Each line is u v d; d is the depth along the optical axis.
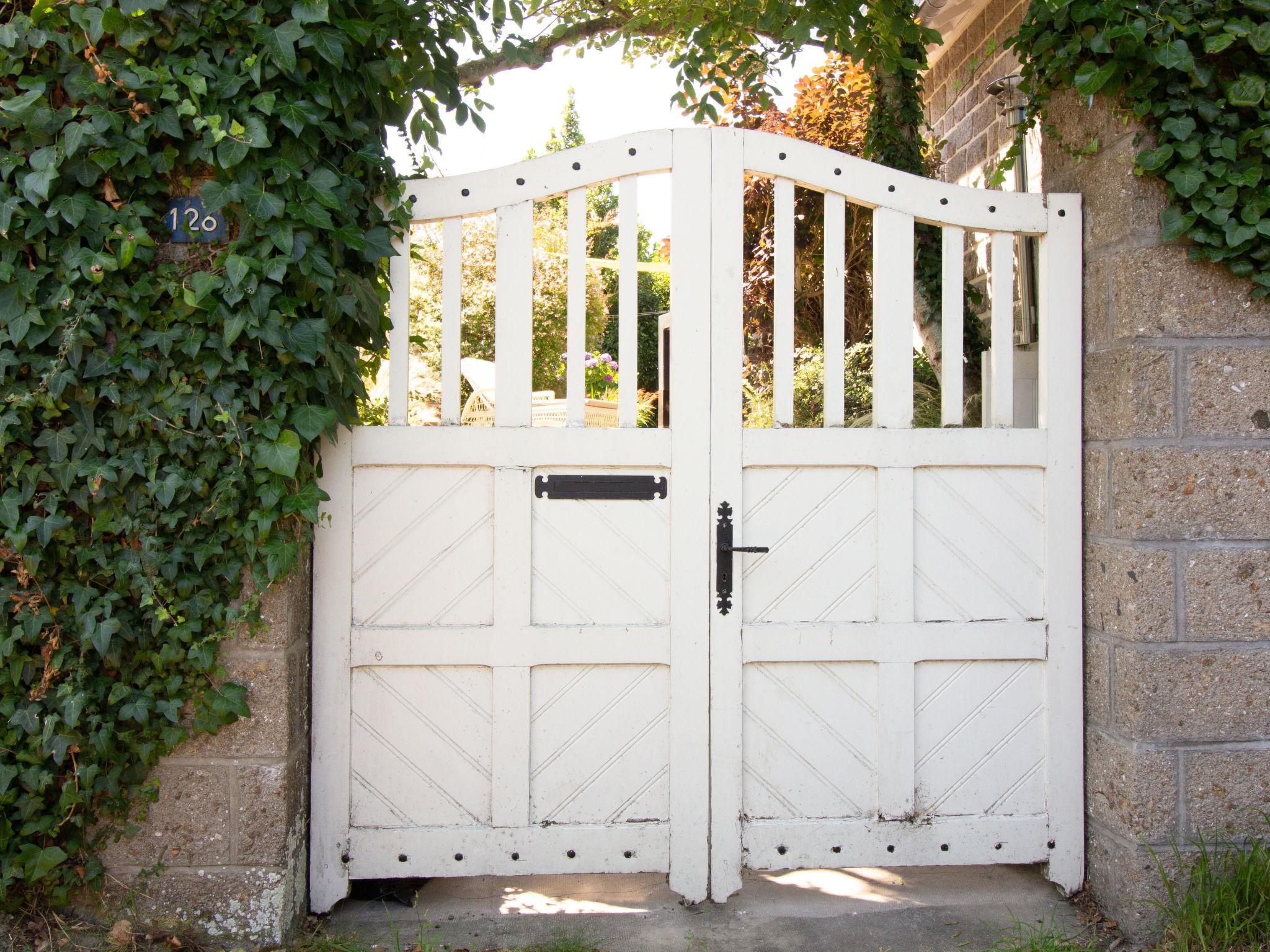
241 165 2.44
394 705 2.85
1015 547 2.96
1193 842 2.69
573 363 2.90
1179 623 2.68
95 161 2.37
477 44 3.22
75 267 2.37
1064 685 2.96
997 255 2.97
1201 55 2.57
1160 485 2.67
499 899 2.96
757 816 2.92
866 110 6.90
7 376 2.38
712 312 2.89
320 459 2.77
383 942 2.67
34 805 2.43
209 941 2.59
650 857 2.89
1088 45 2.66
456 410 2.88
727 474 2.89
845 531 2.94
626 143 2.89
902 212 2.94
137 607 2.50
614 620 2.89
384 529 2.85
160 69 2.38
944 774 2.95
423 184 2.84
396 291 2.86
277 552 2.53
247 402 2.51
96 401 2.43
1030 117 3.14
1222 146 2.56
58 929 2.52
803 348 6.18
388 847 2.83
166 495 2.43
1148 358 2.67
